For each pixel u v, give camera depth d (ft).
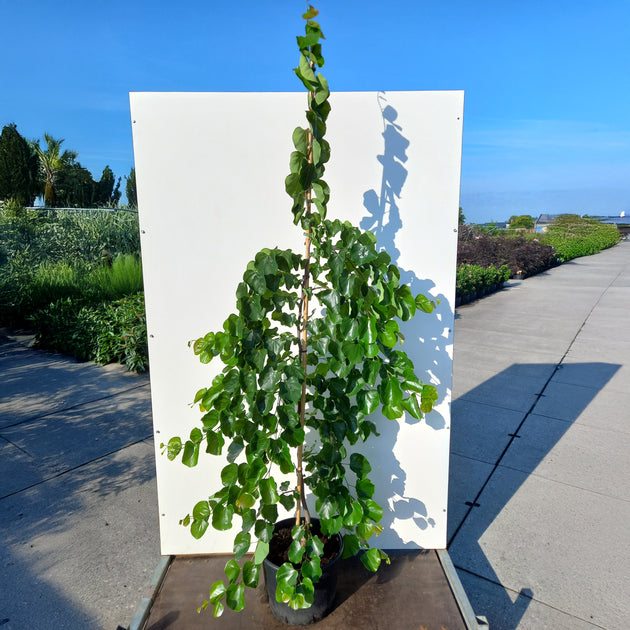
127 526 8.31
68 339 19.43
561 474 10.03
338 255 4.90
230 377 5.21
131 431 12.17
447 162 6.03
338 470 5.81
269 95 5.87
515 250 50.31
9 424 12.63
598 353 19.79
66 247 30.35
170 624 5.61
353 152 6.00
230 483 5.44
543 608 6.44
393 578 6.28
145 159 5.96
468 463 10.51
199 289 6.23
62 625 6.20
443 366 6.41
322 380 5.88
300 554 5.27
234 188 6.05
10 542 7.88
